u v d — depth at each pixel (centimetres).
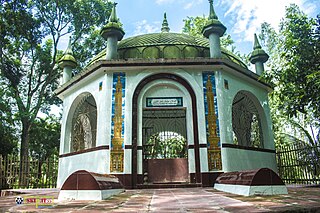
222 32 1230
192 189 927
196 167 1061
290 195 619
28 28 1867
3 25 1762
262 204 460
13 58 2055
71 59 1492
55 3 2030
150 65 1149
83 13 2098
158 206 474
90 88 1241
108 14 2206
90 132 1478
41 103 2147
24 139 1966
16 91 2022
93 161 1113
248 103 1424
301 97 802
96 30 2300
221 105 1121
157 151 1445
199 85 1147
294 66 846
